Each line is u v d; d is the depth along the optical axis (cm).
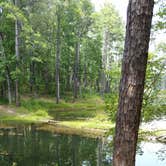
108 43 5462
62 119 2773
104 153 1482
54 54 4622
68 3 4256
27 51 3719
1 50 3366
